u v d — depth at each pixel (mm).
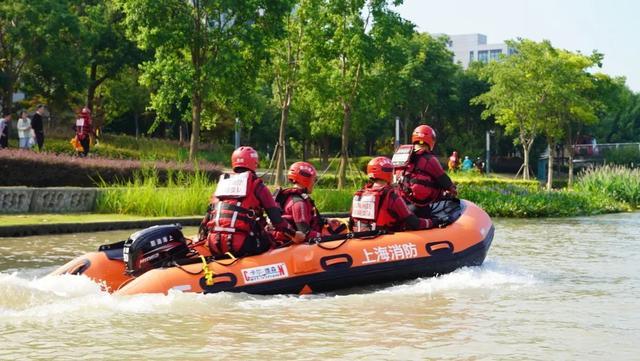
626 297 8344
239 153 8461
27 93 42125
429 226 9656
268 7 27328
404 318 7051
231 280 7891
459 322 6902
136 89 45594
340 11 28422
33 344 5926
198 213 18609
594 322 6969
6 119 25344
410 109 58312
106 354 5648
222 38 27406
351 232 9172
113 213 18266
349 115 30500
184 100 45500
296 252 8359
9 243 13219
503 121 47125
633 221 21641
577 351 5895
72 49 38375
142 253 8117
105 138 42531
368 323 6801
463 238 9672
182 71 26594
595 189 29016
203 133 50938
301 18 28781
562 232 17516
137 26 27609
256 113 29406
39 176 19250
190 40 27422
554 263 11438
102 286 8312
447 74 60375
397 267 8898
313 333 6379
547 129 45781
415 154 10234
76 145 25688
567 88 43656
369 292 8594
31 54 37188
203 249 8703
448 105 66312
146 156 34844
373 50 28953
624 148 54375
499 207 24094
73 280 8062
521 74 43812
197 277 7801
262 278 8031
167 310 7164
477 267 9898
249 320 6859
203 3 27234
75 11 42656
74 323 6641
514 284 9141
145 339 6105
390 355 5688
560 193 26281
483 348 5938
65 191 17828
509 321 6984
